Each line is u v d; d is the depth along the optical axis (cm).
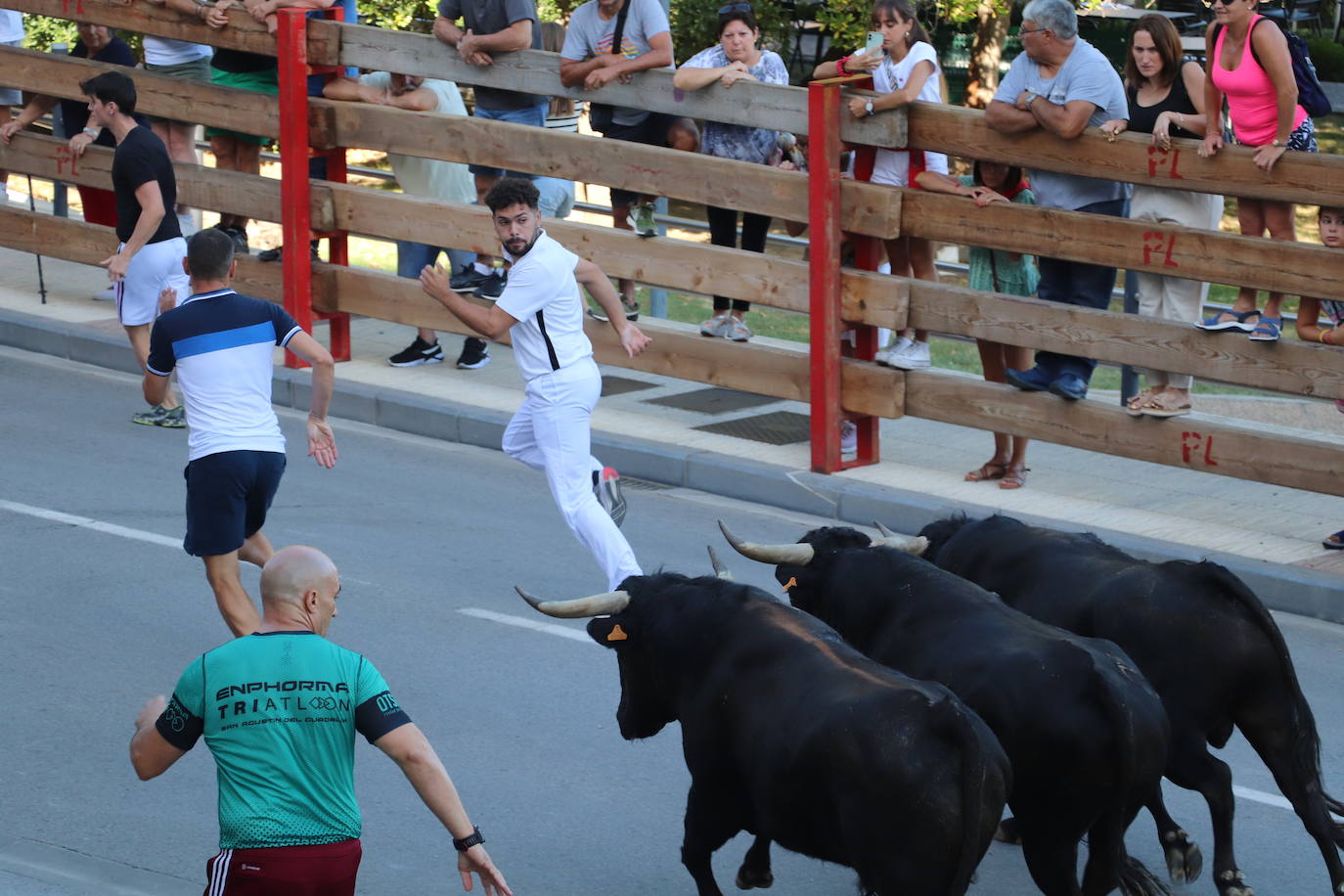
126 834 1343
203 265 1655
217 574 1661
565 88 2538
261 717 942
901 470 2412
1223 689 1268
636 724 1284
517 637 1802
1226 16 1994
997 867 1360
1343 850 1392
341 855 952
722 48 2492
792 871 1349
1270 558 2028
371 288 2809
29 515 2131
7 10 3197
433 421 2619
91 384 2822
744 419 2664
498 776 1486
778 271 2402
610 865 1341
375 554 2056
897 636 1234
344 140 2780
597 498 1839
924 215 2294
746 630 1170
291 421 2688
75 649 1717
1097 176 2131
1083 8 4872
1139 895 1229
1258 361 2061
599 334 2602
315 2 2784
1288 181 1986
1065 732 1122
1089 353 2180
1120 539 2084
